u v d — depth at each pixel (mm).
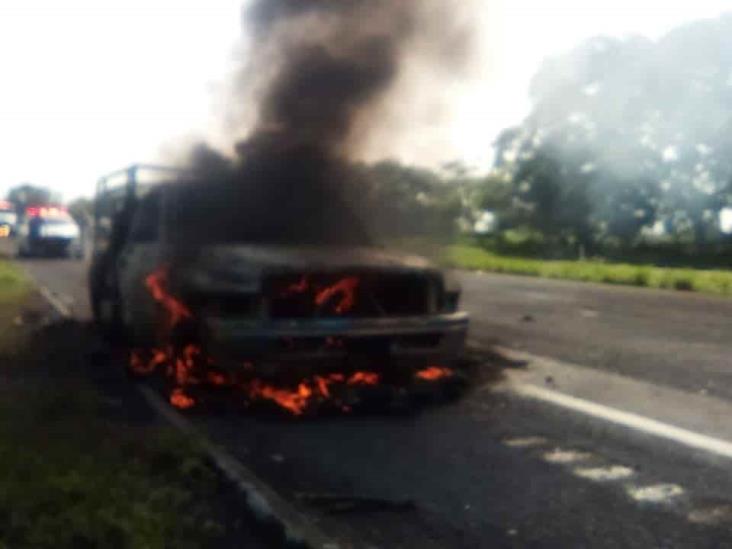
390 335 8094
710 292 22156
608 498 5812
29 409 7570
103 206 12477
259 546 4879
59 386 9055
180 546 4781
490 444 7156
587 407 8406
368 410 8336
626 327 14297
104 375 10039
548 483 6137
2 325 14219
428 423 7875
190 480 5887
